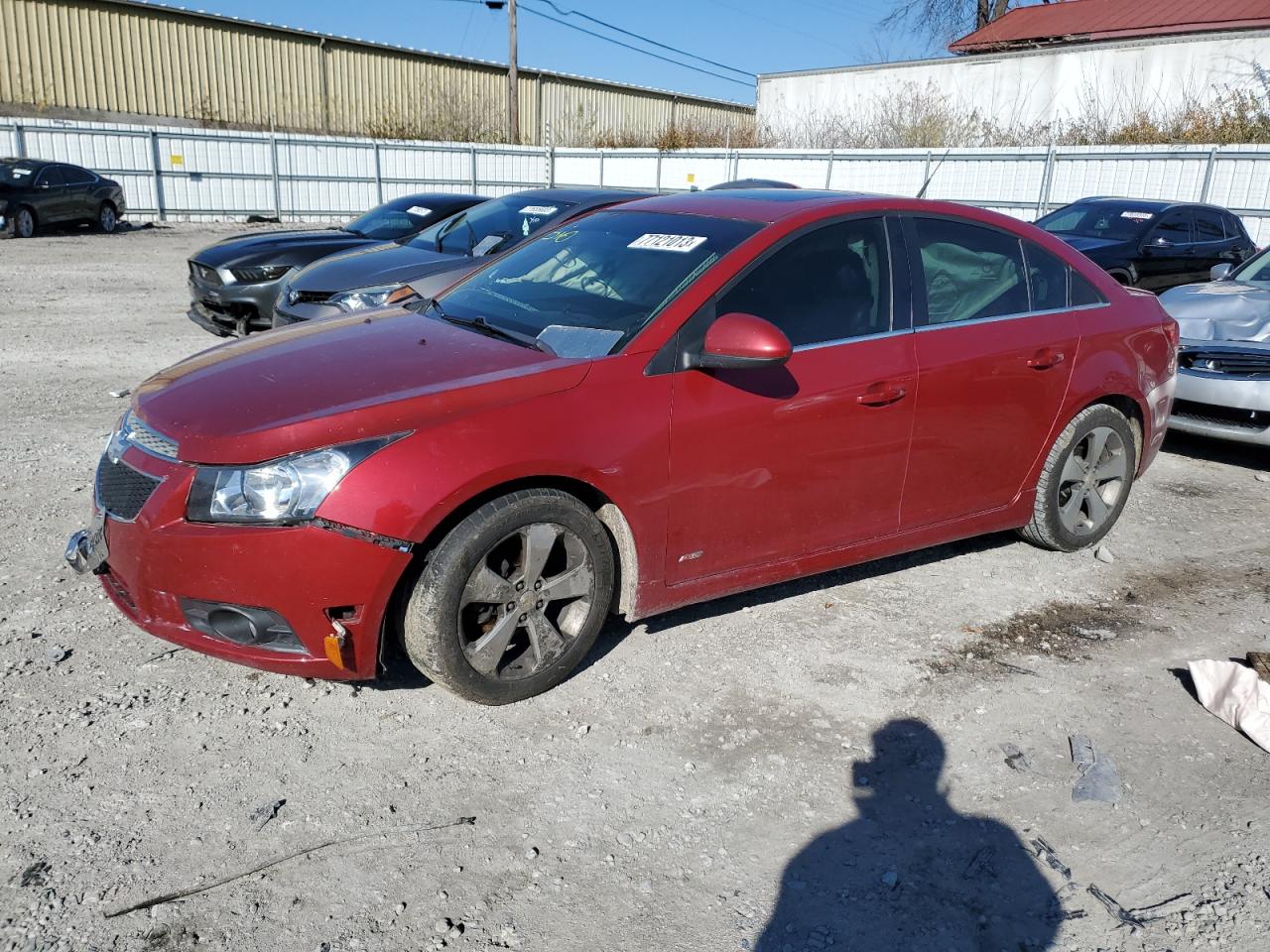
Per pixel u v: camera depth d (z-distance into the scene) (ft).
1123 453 15.88
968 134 86.89
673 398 11.11
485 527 10.07
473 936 7.84
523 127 125.39
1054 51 85.10
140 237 67.41
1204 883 8.75
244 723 10.48
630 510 11.00
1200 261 42.73
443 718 10.74
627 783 9.80
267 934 7.76
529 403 10.34
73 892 8.07
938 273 13.60
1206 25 84.69
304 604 9.53
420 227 33.14
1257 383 20.18
